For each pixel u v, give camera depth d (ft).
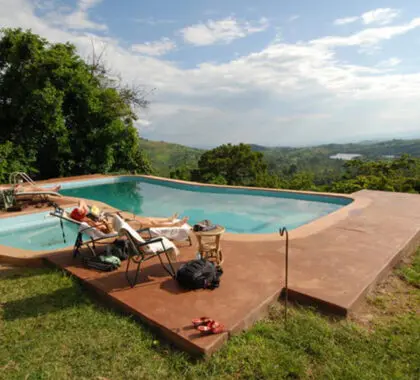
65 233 25.54
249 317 10.39
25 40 51.49
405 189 44.11
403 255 16.85
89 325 10.59
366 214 23.95
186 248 17.38
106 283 13.01
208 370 8.47
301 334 9.68
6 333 10.22
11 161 51.60
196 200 39.47
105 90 61.41
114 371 8.50
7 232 25.99
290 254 15.88
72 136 59.41
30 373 8.43
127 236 12.78
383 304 11.75
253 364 8.55
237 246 17.19
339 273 13.52
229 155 88.53
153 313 10.61
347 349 9.07
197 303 11.18
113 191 46.21
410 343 9.14
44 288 13.34
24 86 52.60
